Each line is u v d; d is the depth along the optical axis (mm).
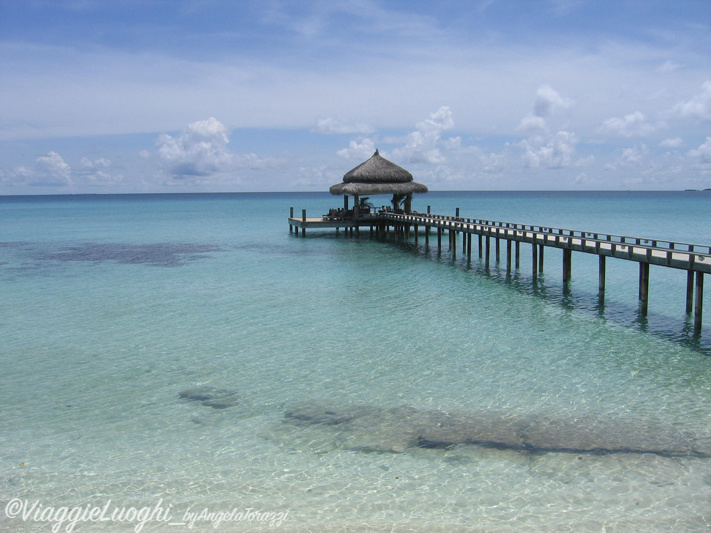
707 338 13438
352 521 6387
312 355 12578
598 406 9453
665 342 13211
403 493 6965
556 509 6547
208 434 8688
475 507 6625
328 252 31266
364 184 37219
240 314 16594
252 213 79250
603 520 6312
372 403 9805
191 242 37531
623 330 14344
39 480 7410
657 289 19719
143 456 8023
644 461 7562
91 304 18109
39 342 13789
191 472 7574
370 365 11836
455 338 13789
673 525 6195
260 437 8570
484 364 11797
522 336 13898
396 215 36750
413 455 7910
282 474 7480
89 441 8500
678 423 8703
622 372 11148
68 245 36250
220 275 23703
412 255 29812
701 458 7598
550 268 24922
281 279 22547
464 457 7812
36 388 10680
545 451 7918
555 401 9719
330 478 7352
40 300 18766
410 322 15438
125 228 51281
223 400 10047
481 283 21328
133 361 12289
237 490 7109
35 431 8836
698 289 13781
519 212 74062
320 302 18156
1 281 22469
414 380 10891
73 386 10781
